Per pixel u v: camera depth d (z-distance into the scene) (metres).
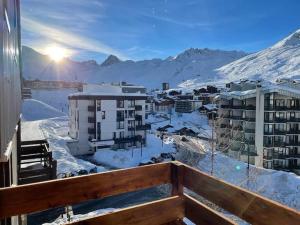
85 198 2.91
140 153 43.53
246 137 36.59
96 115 44.12
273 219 2.25
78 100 44.69
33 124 76.00
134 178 3.20
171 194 3.48
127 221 3.11
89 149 44.75
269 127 35.16
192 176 3.21
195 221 3.18
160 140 51.22
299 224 2.05
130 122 47.22
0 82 3.16
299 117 35.47
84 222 2.89
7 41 4.19
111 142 44.75
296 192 23.03
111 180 3.06
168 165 3.45
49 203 2.73
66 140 45.66
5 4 3.83
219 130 37.38
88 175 2.94
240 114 38.88
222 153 33.09
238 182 24.64
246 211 2.49
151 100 94.62
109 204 26.64
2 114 3.35
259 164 34.69
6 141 3.85
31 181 10.97
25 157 14.32
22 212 2.60
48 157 12.12
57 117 100.50
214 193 2.86
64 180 2.82
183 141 42.03
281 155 35.09
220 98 41.56
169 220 3.30
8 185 4.82
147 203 3.23
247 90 39.69
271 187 24.19
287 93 34.19
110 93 47.91
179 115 82.38
